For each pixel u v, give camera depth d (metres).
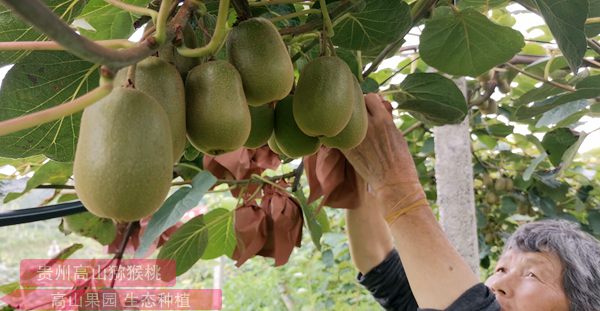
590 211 3.49
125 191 0.63
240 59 0.85
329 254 4.25
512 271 1.71
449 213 2.21
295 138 1.01
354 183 1.48
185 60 0.84
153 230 1.38
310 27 1.02
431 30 1.41
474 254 2.20
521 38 1.38
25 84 0.91
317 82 0.91
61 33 0.44
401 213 1.45
